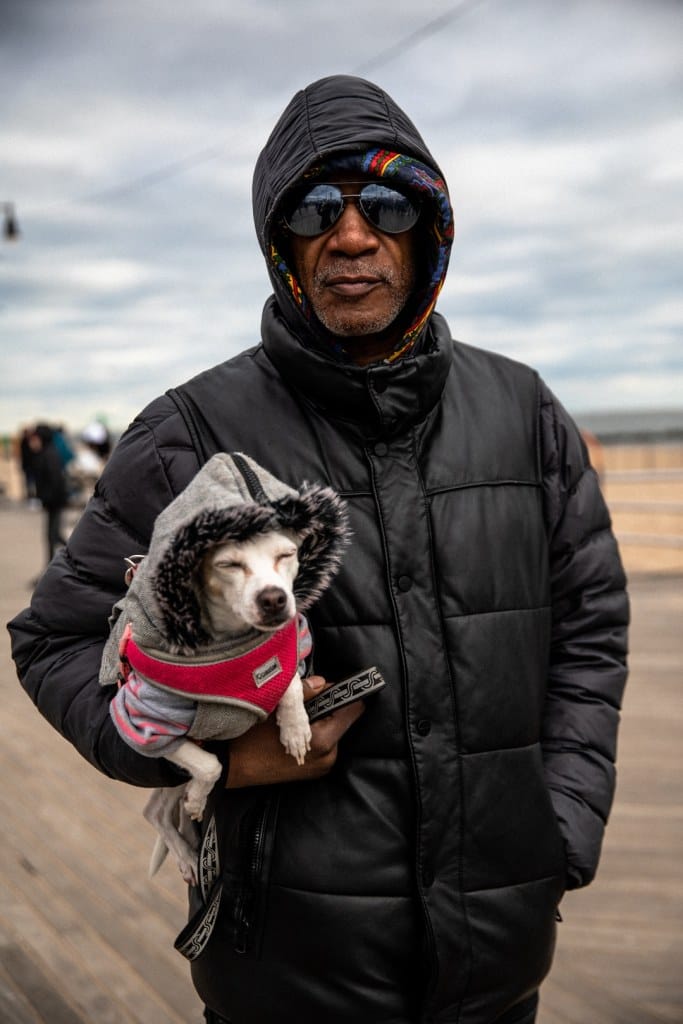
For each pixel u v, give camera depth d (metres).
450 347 1.55
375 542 1.47
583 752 1.65
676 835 3.81
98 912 3.34
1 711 5.75
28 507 20.03
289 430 1.51
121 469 1.54
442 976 1.41
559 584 1.68
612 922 3.20
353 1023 1.41
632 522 11.90
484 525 1.53
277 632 1.32
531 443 1.65
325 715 1.40
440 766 1.44
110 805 4.29
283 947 1.42
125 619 1.41
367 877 1.42
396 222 1.47
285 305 1.55
